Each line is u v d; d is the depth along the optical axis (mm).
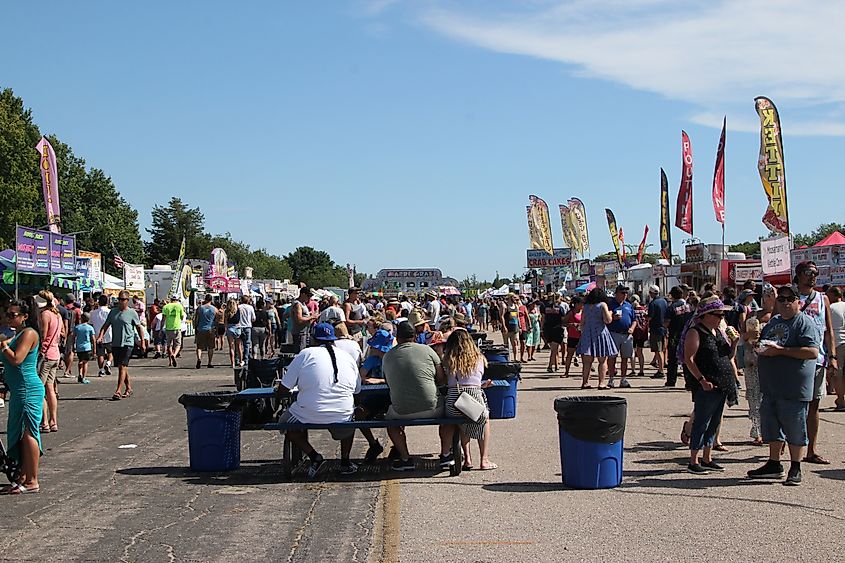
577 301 20109
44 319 12344
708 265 35031
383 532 6781
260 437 12023
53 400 12438
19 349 8336
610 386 17188
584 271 56219
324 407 8977
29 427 8406
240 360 23781
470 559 6023
